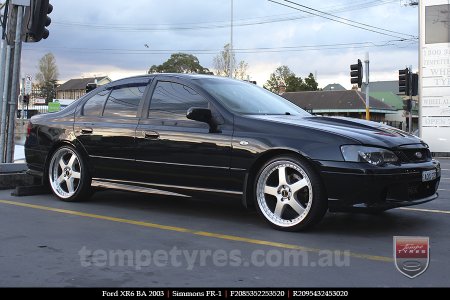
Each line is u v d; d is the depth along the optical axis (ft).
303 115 19.72
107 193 24.88
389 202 15.69
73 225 17.74
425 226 17.92
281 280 12.00
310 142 16.10
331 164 15.62
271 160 16.79
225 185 17.67
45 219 18.70
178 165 18.58
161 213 20.02
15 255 13.97
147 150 19.36
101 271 12.62
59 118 22.72
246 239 15.87
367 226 17.84
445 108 68.28
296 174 16.53
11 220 18.47
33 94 198.18
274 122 17.08
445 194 25.99
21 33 29.07
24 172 27.32
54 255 13.99
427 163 17.13
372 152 15.56
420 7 69.21
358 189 15.39
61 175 22.57
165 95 19.76
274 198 17.25
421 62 69.46
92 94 22.30
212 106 18.29
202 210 20.67
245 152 17.08
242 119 17.61
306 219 16.21
